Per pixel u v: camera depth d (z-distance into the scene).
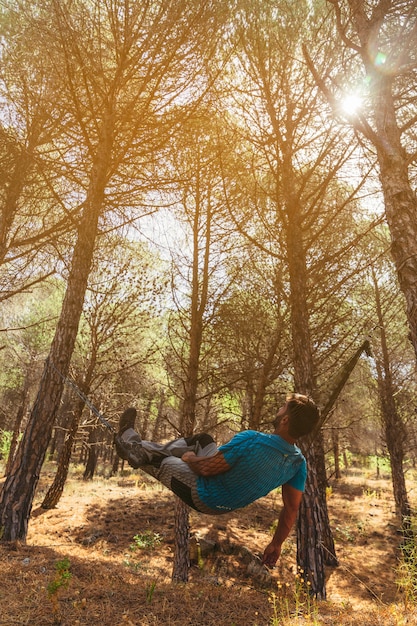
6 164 7.99
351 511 16.47
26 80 7.69
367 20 5.69
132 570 7.04
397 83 6.15
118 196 8.23
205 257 9.77
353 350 10.41
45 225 10.27
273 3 6.57
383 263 11.48
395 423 15.61
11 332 17.64
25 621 3.67
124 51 6.55
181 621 4.02
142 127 7.35
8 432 26.78
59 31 6.39
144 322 13.97
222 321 9.88
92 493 16.17
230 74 7.13
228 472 1.81
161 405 20.36
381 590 9.09
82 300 8.12
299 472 2.02
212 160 7.82
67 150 8.41
